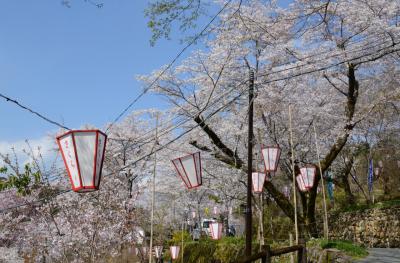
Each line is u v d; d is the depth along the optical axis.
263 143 15.63
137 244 12.28
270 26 13.88
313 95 16.20
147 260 12.23
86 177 4.42
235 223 28.28
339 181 23.69
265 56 14.49
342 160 21.16
